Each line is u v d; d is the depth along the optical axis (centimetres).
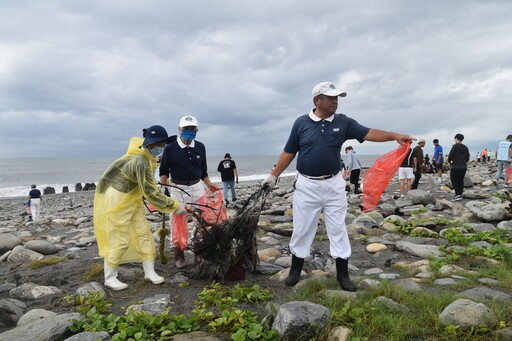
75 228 1198
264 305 442
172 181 600
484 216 881
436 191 1611
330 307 407
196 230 550
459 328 351
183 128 593
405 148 503
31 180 6094
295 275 510
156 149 523
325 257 671
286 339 351
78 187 4034
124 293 508
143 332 368
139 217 541
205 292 466
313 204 490
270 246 754
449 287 477
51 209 2341
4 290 541
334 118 487
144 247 537
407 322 366
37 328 377
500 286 475
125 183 521
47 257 745
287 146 508
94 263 654
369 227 849
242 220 522
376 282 473
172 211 535
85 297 485
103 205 521
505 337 334
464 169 1280
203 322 404
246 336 358
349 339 344
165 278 555
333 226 485
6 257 750
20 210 2412
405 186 1494
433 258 604
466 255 627
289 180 3875
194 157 600
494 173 2700
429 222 840
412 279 510
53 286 544
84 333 358
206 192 596
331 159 479
